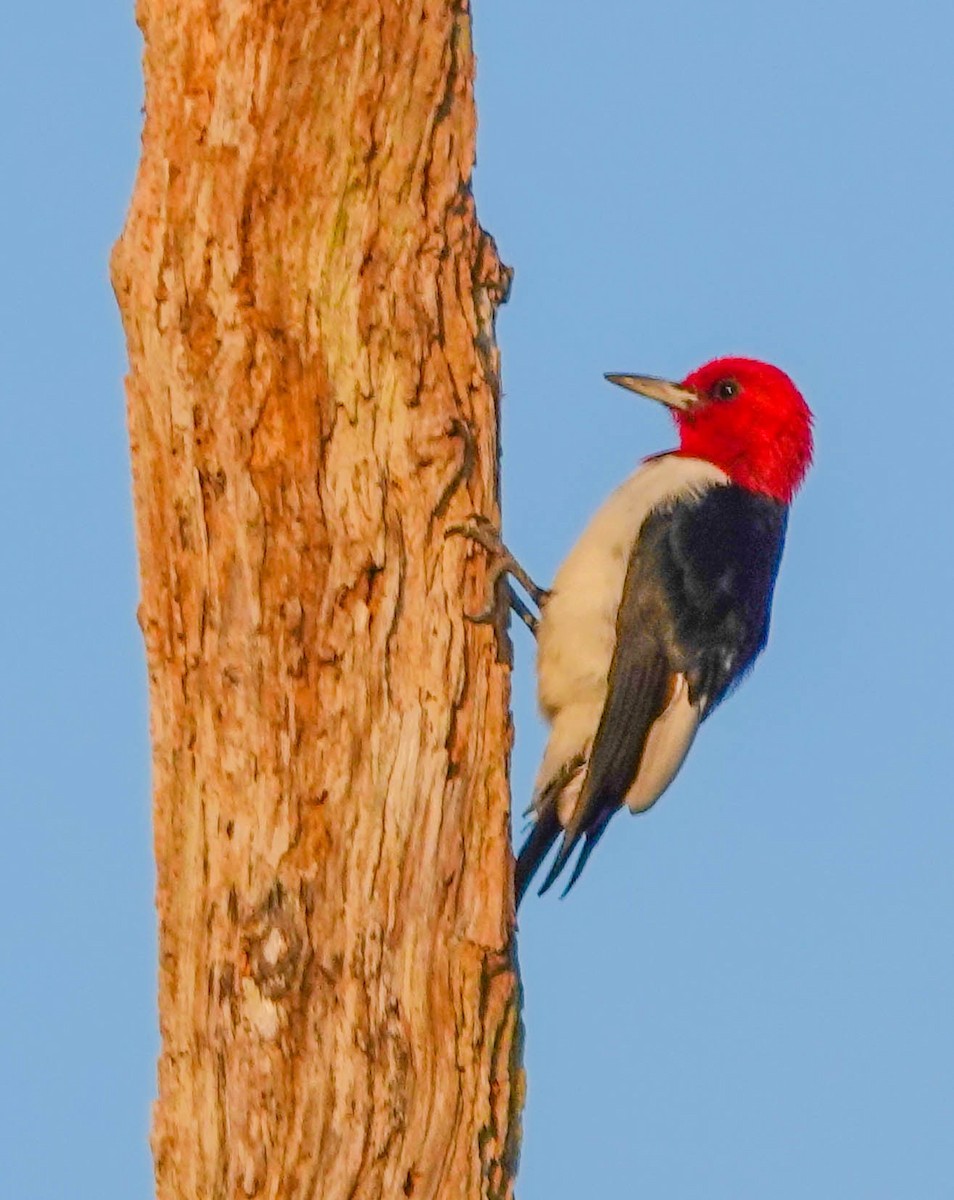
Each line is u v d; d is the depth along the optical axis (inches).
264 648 349.7
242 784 347.3
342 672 354.6
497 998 363.6
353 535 357.7
